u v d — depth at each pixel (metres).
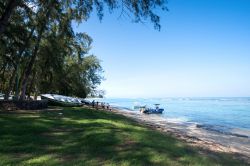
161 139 10.82
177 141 11.58
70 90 50.94
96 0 14.98
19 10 20.69
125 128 12.62
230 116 46.19
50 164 6.46
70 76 49.22
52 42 26.42
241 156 10.82
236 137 21.12
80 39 31.12
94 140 9.27
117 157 7.33
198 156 8.52
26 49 25.45
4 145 8.18
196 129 25.62
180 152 8.68
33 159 6.84
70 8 21.08
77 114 19.17
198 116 45.75
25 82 25.70
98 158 7.21
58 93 49.94
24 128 11.15
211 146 12.76
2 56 24.78
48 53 27.77
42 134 10.34
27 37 23.89
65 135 10.18
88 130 11.25
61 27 23.28
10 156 7.06
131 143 9.16
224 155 9.99
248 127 30.05
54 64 29.34
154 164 6.96
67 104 33.34
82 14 18.94
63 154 7.48
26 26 23.33
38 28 24.25
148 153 7.88
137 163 6.88
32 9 21.56
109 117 19.78
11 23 21.52
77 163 6.63
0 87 38.44
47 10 21.77
